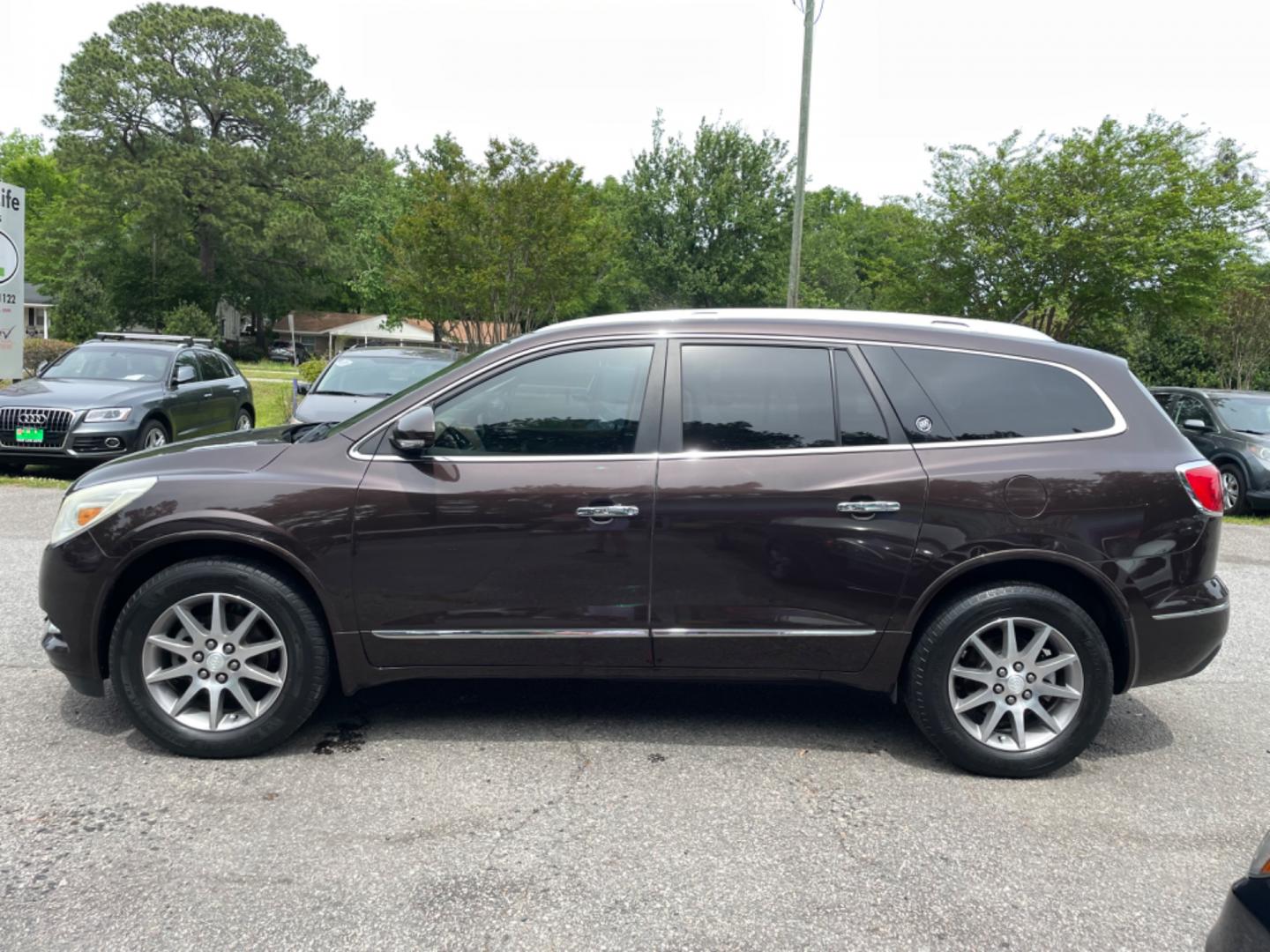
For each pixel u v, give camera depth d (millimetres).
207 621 3662
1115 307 22094
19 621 5285
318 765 3598
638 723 4125
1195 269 20609
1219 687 4906
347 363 11422
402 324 67438
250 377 34625
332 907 2650
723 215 40344
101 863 2852
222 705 3639
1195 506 3623
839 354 3752
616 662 3701
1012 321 22750
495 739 3900
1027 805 3420
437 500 3594
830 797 3439
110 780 3418
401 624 3643
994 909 2727
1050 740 3615
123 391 10531
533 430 3699
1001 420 3697
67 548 3611
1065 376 3762
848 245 61219
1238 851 3105
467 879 2816
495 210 24578
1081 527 3568
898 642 3648
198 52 55031
